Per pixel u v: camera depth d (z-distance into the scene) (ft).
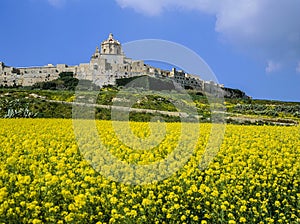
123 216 25.23
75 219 24.79
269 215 28.09
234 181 33.47
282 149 47.09
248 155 43.68
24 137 51.60
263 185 32.12
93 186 30.40
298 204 29.45
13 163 34.94
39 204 26.84
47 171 32.99
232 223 25.09
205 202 28.40
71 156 41.60
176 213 26.61
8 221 24.09
